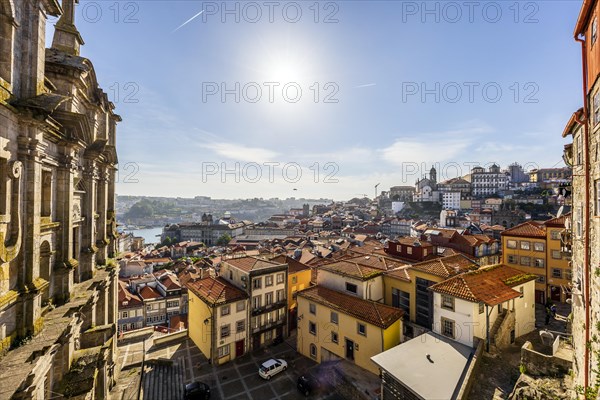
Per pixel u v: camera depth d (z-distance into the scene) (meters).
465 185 173.62
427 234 56.59
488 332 22.17
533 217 112.00
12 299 9.82
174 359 31.83
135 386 23.95
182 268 81.06
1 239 9.27
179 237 172.62
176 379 28.38
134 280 68.81
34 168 11.02
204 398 25.00
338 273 33.75
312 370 29.92
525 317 26.02
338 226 155.88
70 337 15.05
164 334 38.44
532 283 27.09
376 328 26.25
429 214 171.25
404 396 19.14
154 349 33.94
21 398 9.77
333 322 30.19
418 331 29.47
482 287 23.86
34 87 11.11
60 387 14.45
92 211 19.38
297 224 176.62
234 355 32.44
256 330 34.41
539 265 38.59
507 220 104.75
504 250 42.00
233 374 29.52
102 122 22.77
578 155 15.64
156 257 102.19
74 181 16.86
